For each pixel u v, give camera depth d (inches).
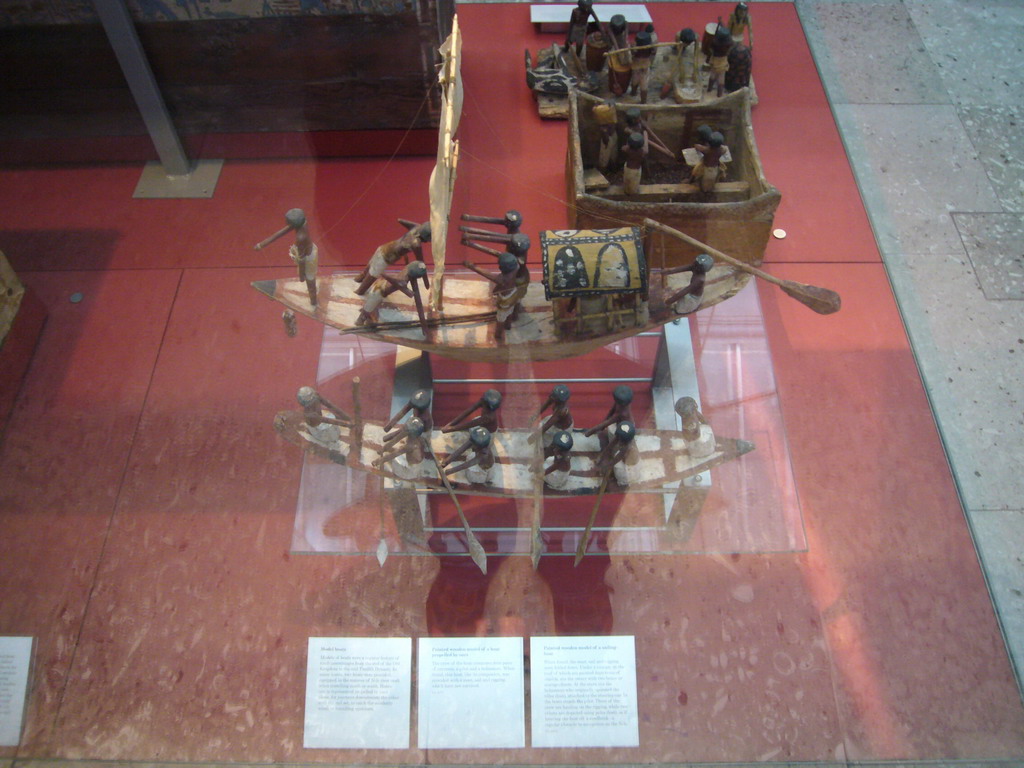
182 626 50.3
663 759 47.2
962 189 68.1
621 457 48.6
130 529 53.1
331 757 47.2
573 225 60.9
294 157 68.6
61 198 65.7
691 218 57.0
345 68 62.6
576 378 56.5
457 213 63.1
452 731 47.4
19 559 52.2
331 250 62.1
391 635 49.6
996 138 71.3
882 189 67.8
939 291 62.8
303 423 52.2
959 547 53.1
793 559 52.2
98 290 61.3
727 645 49.8
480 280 54.6
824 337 60.3
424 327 51.8
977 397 58.4
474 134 69.1
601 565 51.4
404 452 50.1
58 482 54.6
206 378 57.8
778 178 68.2
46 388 57.8
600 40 68.6
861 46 77.1
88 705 48.3
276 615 50.5
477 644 49.0
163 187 66.2
